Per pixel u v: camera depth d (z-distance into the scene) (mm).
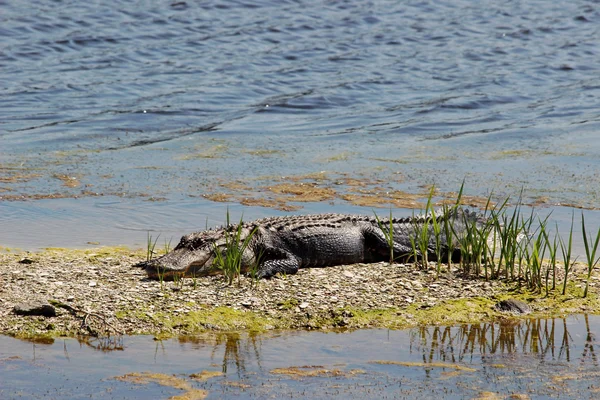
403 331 22688
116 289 24781
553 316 24094
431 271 27750
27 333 21750
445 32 85500
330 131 52906
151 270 26047
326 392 18359
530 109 59625
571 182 41000
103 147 47812
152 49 74062
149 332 22141
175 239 31750
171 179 41125
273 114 57312
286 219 30125
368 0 97625
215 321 22906
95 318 22594
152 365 19875
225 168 43531
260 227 28688
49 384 18547
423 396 18203
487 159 45938
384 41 80625
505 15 94438
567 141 50094
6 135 49719
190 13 86812
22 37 74750
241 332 22406
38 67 67000
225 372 19500
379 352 21000
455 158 46125
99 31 78000
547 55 78000
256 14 88500
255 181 41000
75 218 34469
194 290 25094
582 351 21172
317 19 87562
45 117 54188
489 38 84000
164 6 88500
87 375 19156
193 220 34531
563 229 33375
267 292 25219
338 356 20688
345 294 25156
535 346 21531
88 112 55719
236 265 26781
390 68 71312
